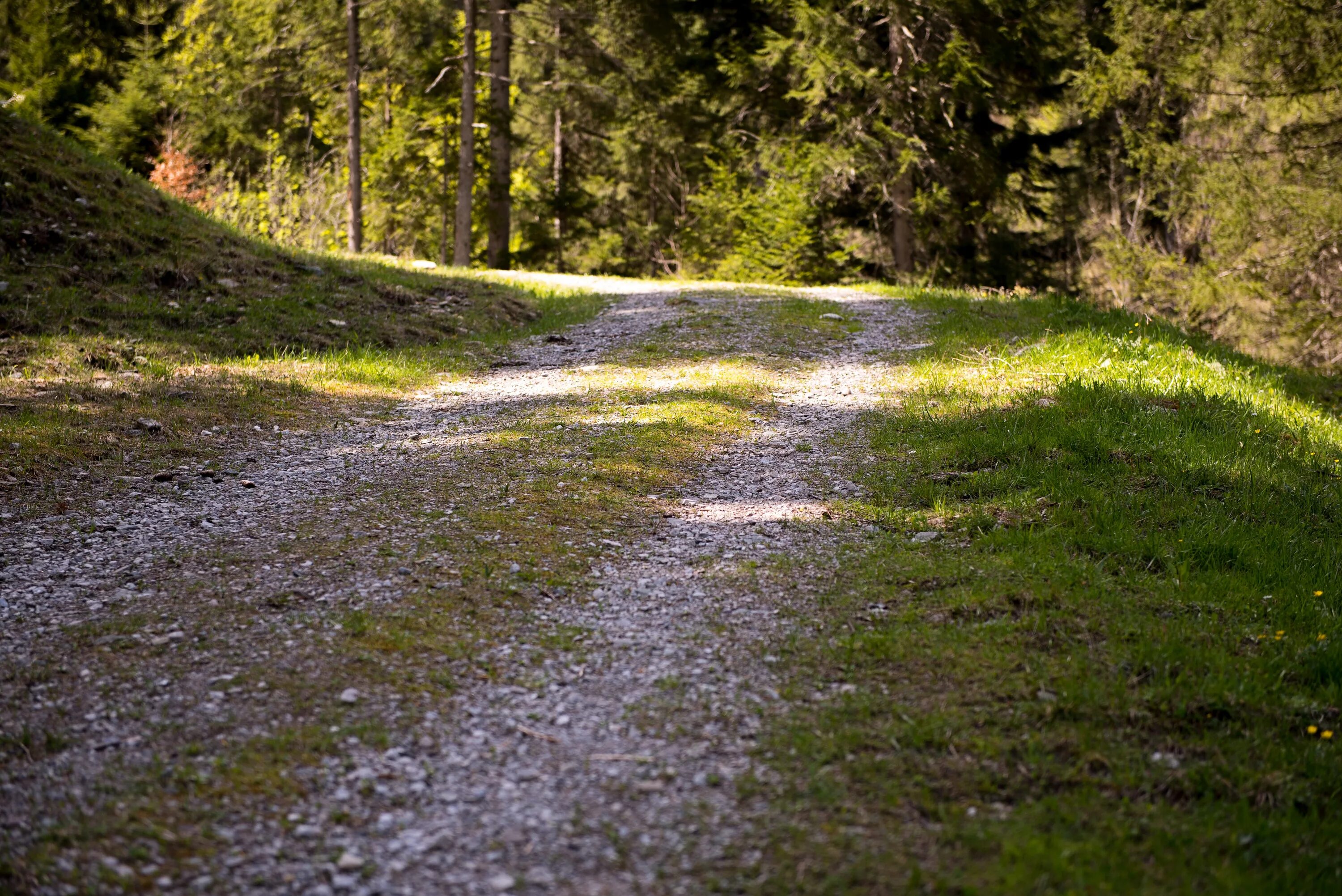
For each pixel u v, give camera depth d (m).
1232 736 3.94
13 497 6.37
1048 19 24.31
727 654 4.54
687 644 4.64
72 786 3.49
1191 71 22.50
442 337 12.38
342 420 8.73
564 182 35.34
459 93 30.44
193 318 11.15
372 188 31.44
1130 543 5.82
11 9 31.55
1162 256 23.05
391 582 5.18
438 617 4.80
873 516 6.43
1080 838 3.26
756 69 25.58
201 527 6.04
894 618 4.88
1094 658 4.44
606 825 3.35
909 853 3.18
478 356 11.64
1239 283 21.58
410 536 5.86
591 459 7.52
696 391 9.70
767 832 3.29
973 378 10.00
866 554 5.76
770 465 7.66
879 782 3.55
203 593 5.05
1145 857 3.20
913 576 5.37
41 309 10.26
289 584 5.15
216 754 3.68
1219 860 3.20
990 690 4.15
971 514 6.36
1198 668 4.38
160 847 3.20
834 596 5.17
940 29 23.91
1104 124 26.36
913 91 23.58
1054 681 4.22
